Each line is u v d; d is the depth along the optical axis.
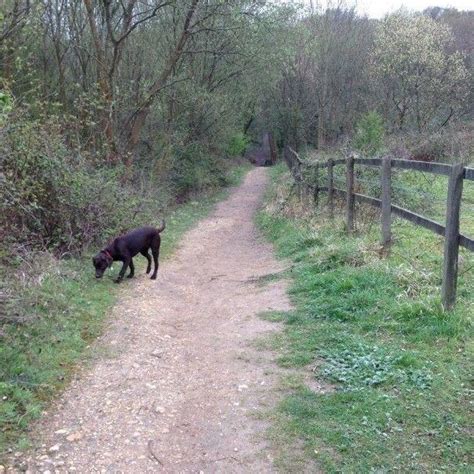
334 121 33.53
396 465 3.16
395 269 6.33
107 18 14.09
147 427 3.79
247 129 39.59
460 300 5.30
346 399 3.92
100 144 13.91
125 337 5.57
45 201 8.37
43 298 5.98
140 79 17.81
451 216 4.94
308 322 5.56
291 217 12.60
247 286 7.57
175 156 21.41
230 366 4.74
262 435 3.60
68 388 4.38
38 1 10.88
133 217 11.30
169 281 8.28
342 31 32.75
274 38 18.05
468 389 3.88
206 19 16.19
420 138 19.45
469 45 31.52
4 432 3.62
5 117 6.39
